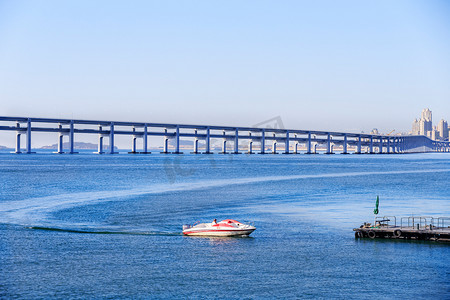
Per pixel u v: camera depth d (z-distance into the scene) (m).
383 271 41.72
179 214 70.38
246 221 64.44
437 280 39.47
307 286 37.84
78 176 145.62
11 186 111.50
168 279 39.25
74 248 48.69
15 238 52.97
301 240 52.94
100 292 36.25
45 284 37.75
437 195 96.88
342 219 66.19
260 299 35.22
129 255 46.19
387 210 74.81
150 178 140.38
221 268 42.25
